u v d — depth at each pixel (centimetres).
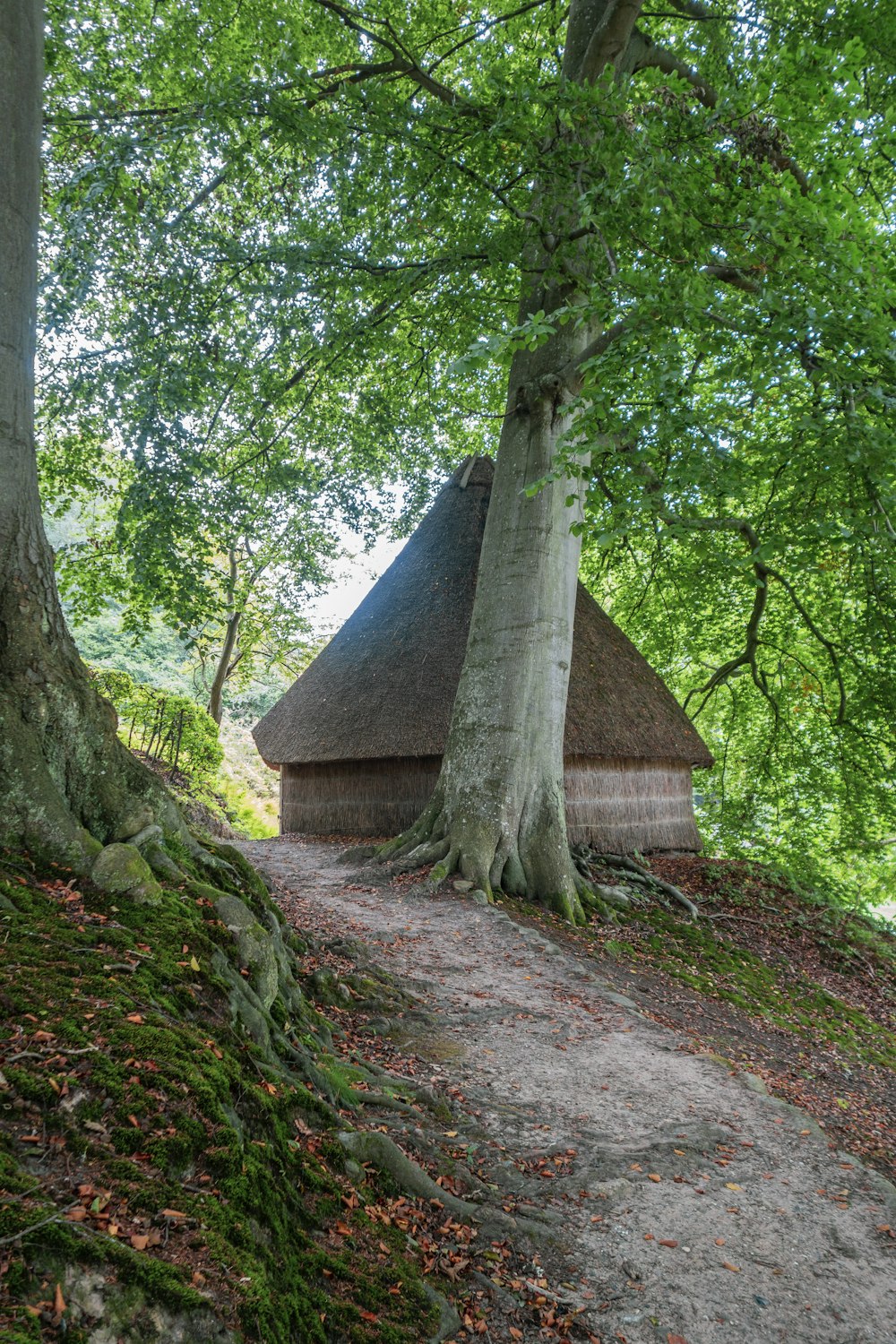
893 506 988
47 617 486
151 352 1165
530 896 1188
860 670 1650
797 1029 1031
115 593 1307
